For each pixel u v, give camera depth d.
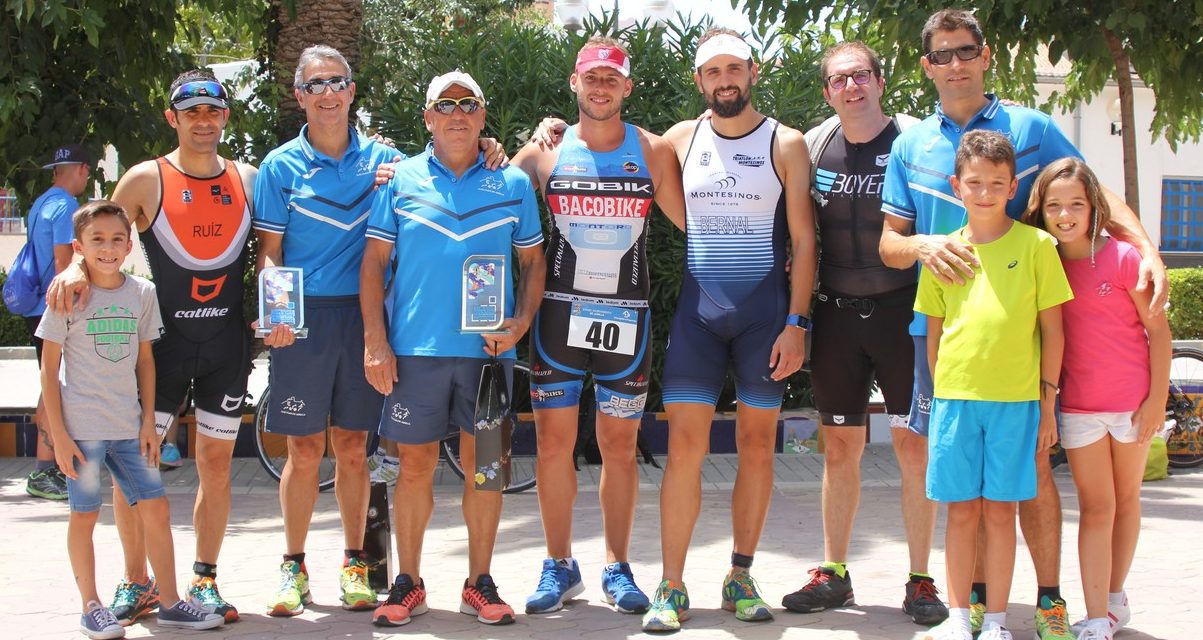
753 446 4.70
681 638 4.38
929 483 4.20
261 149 8.87
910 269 4.68
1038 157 4.35
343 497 4.87
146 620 4.64
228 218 4.68
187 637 4.40
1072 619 4.52
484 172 4.60
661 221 8.31
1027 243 4.05
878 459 8.51
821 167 4.80
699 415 4.62
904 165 4.50
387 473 4.91
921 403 4.45
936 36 4.37
